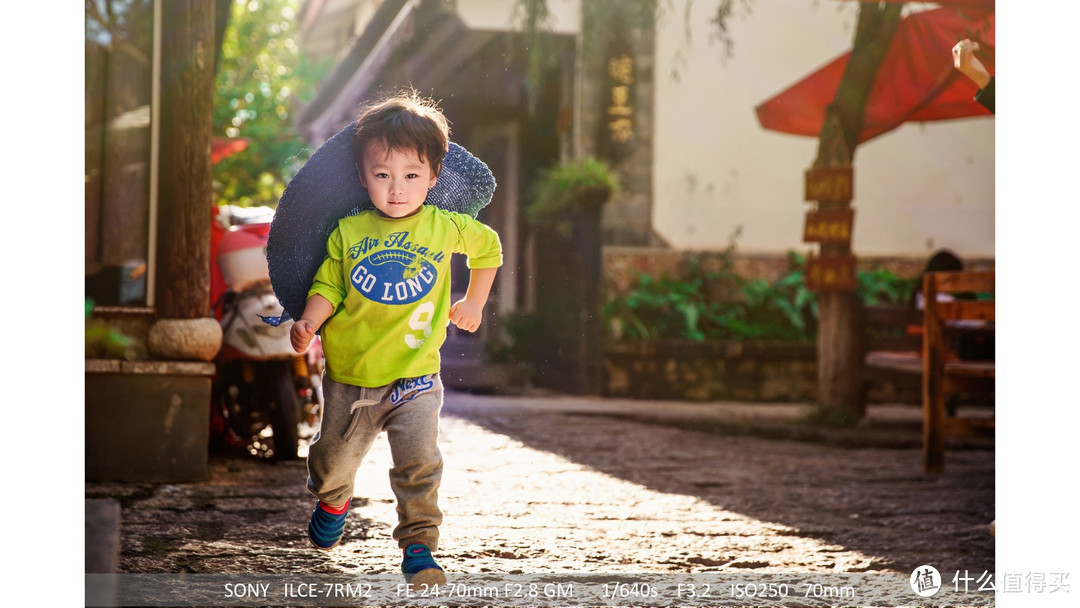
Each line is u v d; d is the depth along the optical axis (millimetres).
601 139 10180
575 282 9930
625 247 10242
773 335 10266
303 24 17703
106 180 4598
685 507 4254
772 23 10531
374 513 3873
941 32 7426
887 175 10945
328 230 2727
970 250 11031
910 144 10961
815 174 7992
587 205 9719
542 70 9797
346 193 2701
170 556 3117
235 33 16516
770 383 10070
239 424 5168
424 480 2641
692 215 10398
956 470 5605
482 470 5078
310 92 17266
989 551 3562
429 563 2615
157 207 4609
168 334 4430
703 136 10422
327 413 2650
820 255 7965
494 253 2820
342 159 2680
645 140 10289
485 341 11055
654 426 7477
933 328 5484
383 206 2623
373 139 2580
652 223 10320
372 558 3199
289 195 2676
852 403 7875
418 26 9453
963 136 11016
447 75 10750
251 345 4992
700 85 10398
